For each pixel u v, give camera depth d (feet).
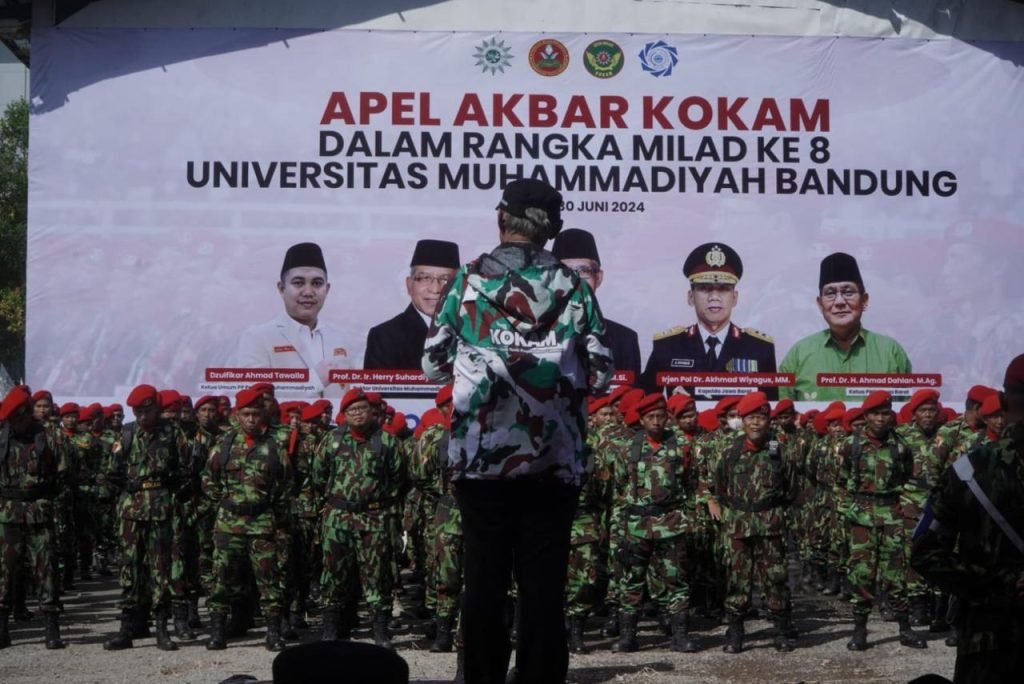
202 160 55.31
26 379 54.29
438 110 55.88
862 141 57.00
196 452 36.52
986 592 13.34
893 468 33.60
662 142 56.29
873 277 56.59
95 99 55.26
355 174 55.52
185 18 55.62
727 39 56.70
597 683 28.81
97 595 47.78
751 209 56.44
